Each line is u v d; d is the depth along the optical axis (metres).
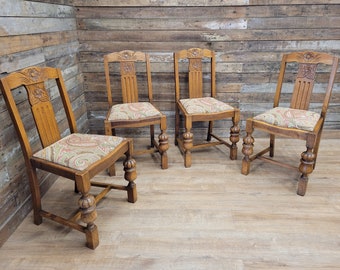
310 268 1.38
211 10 2.45
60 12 2.18
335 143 2.72
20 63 1.65
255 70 2.63
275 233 1.60
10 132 1.58
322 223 1.67
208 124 2.84
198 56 2.48
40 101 1.61
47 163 1.47
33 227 1.66
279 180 2.13
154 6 2.44
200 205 1.85
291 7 2.40
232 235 1.59
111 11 2.46
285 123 1.92
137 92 2.51
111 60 2.36
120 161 2.45
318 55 2.04
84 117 2.75
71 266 1.40
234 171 2.28
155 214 1.77
